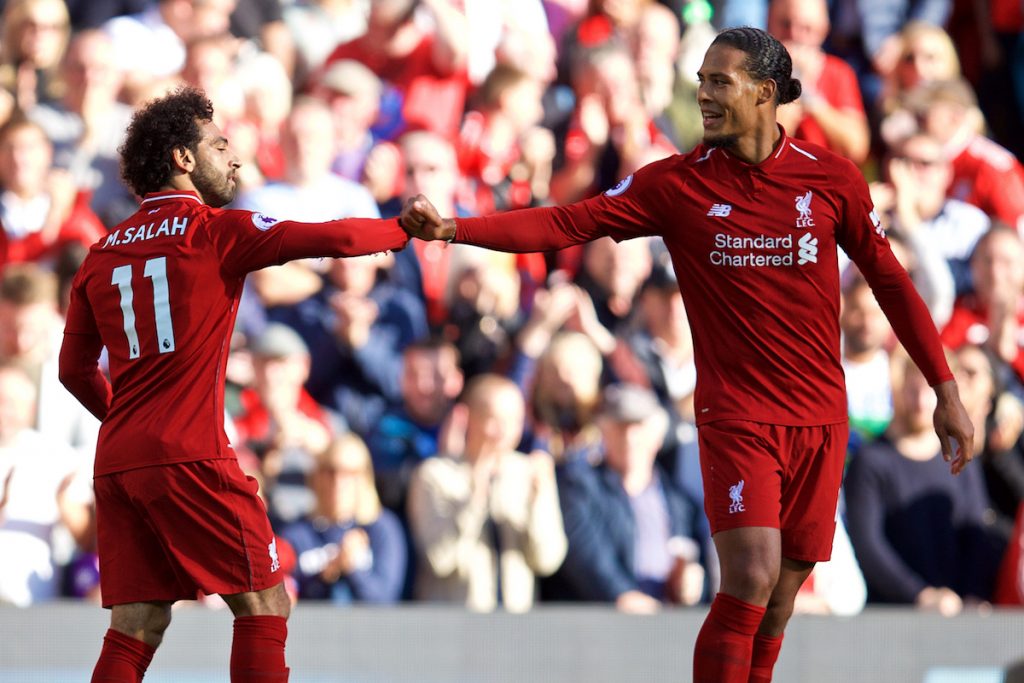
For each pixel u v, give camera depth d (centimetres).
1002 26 2834
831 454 1206
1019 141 2841
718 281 1184
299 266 2330
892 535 2270
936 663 2159
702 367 1205
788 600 1245
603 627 2112
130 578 1159
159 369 1145
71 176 2352
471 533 2172
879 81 2725
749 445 1168
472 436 2211
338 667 2066
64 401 2192
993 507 2425
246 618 1162
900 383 2314
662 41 2647
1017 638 2159
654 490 2234
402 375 2305
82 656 2014
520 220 1213
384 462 2245
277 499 2169
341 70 2503
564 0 2666
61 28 2417
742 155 1187
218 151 1225
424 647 2089
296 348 2236
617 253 2375
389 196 2472
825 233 1173
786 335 1178
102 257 1182
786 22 2680
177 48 2469
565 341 2298
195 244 1146
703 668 1144
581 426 2277
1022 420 2431
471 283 2353
